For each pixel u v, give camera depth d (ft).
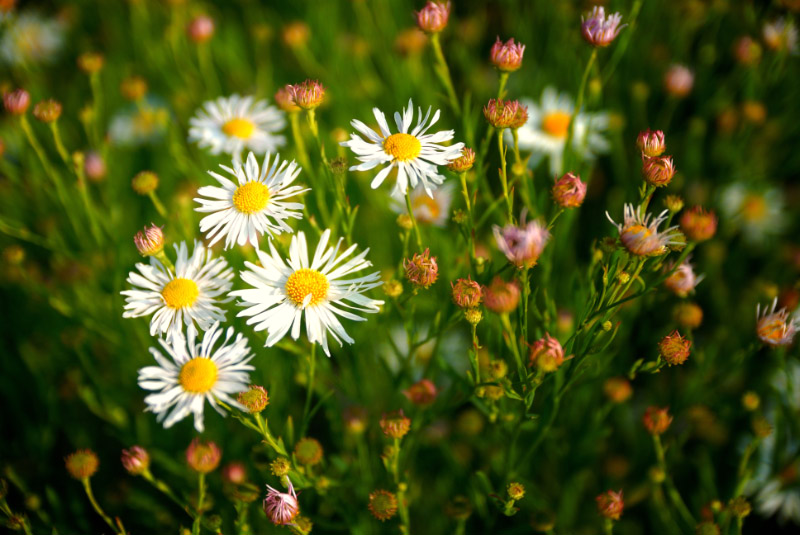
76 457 1.51
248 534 1.54
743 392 1.69
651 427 1.53
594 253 1.53
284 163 1.50
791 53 1.83
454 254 1.61
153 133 1.93
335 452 1.69
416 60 1.88
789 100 1.86
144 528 1.67
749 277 1.81
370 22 2.07
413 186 1.49
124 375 1.74
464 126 1.63
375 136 1.50
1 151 1.77
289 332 1.60
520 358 1.47
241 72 2.05
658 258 1.47
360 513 1.60
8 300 1.81
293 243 1.48
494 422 1.56
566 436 1.66
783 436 1.62
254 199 1.48
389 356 1.71
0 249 1.82
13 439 1.76
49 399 1.70
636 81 1.90
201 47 1.87
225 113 1.73
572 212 1.65
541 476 1.68
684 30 1.89
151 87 2.14
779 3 1.77
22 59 1.95
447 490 1.67
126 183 1.90
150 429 1.69
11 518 1.53
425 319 1.73
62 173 1.86
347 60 2.06
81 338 1.72
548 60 1.96
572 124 1.61
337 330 1.47
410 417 1.63
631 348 1.72
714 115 1.89
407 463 1.63
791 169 1.86
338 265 1.53
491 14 2.22
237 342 1.47
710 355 1.63
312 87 1.49
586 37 1.57
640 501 1.67
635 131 1.89
